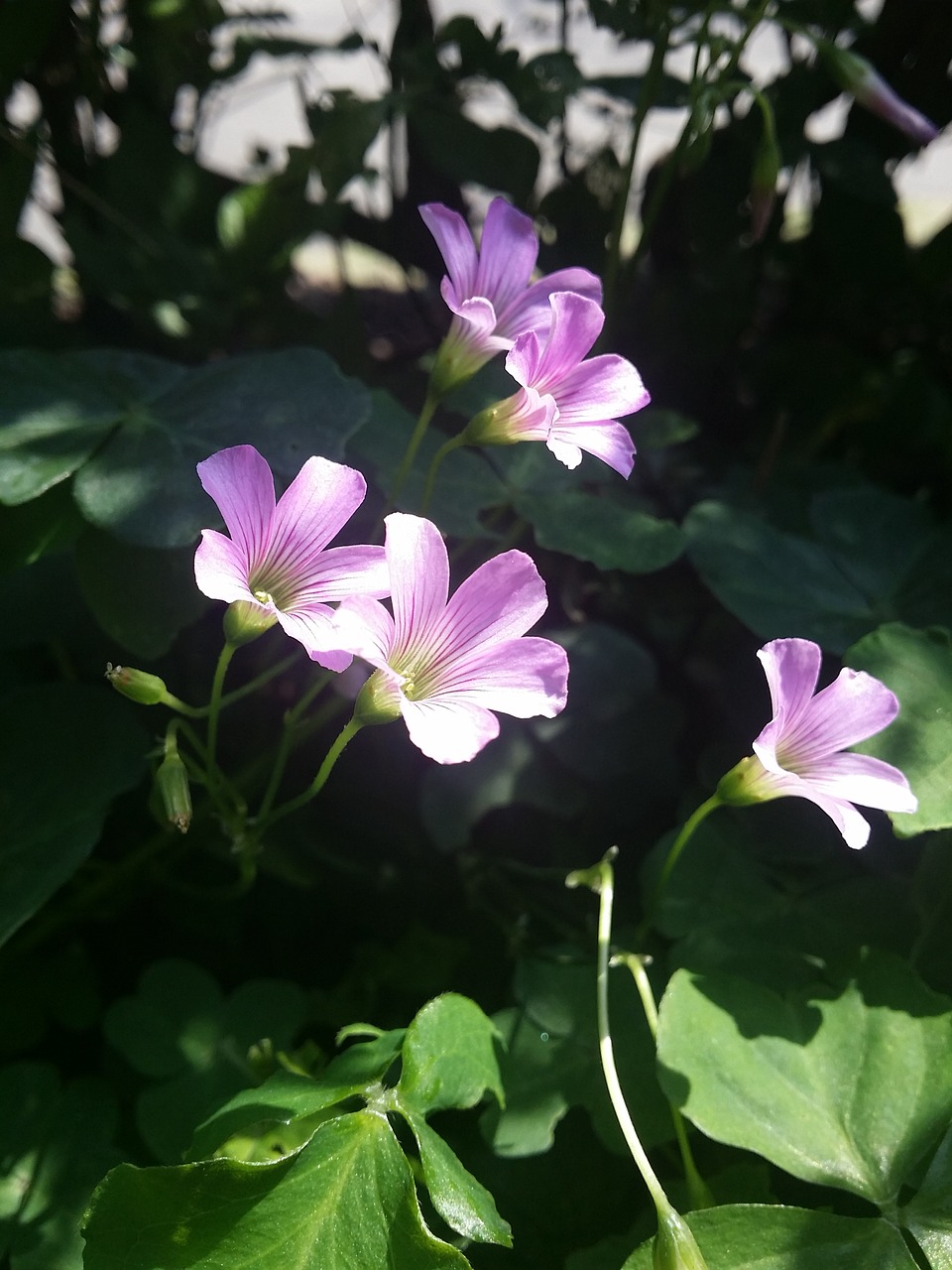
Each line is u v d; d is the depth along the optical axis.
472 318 0.13
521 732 0.19
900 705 0.14
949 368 0.25
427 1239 0.11
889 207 0.22
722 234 0.22
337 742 0.12
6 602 0.18
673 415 0.19
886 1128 0.13
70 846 0.15
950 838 0.15
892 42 0.22
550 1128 0.14
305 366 0.16
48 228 0.30
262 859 0.17
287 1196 0.11
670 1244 0.11
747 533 0.18
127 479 0.14
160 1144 0.15
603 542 0.16
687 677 0.22
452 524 0.16
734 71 0.19
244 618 0.12
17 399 0.15
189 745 0.19
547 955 0.16
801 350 0.24
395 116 0.21
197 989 0.16
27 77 0.21
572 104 0.23
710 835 0.17
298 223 0.21
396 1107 0.11
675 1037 0.13
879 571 0.18
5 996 0.17
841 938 0.16
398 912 0.19
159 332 0.22
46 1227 0.14
